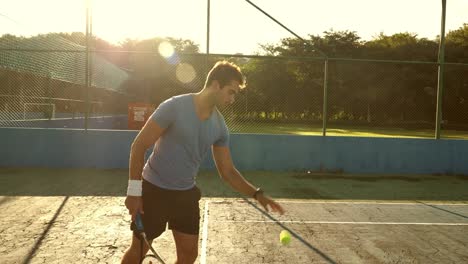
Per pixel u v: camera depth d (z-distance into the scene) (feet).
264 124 88.89
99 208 23.39
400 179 38.29
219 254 16.19
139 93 92.73
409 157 41.96
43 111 60.70
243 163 41.11
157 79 84.38
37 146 39.75
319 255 16.37
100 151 40.04
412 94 134.00
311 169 41.39
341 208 25.12
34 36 49.08
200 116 9.62
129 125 58.49
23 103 56.75
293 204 26.02
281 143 41.24
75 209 23.07
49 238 17.67
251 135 41.06
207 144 9.91
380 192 31.45
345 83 134.31
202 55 40.68
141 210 9.41
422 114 134.62
